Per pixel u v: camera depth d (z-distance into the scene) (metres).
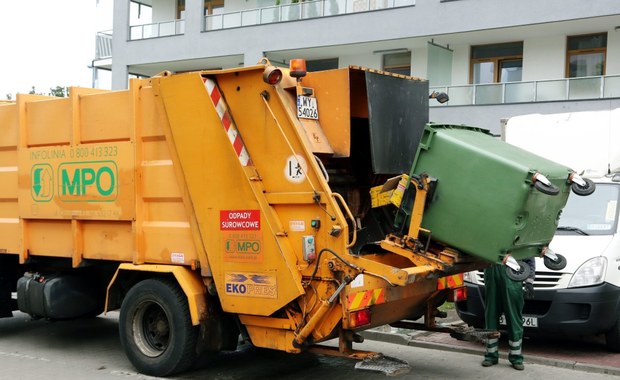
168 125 6.82
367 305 5.93
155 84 6.90
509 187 5.55
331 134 6.25
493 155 5.67
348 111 6.15
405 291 6.41
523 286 7.39
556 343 8.88
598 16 19.78
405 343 8.82
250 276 6.29
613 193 9.12
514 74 23.31
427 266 5.90
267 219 6.17
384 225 6.75
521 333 7.49
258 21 26.92
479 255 5.74
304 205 6.04
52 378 7.08
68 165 7.64
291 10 25.98
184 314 6.77
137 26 30.58
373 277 5.94
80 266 7.62
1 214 8.47
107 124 7.32
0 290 8.91
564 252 8.29
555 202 6.07
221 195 6.47
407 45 24.44
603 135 10.20
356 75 6.41
